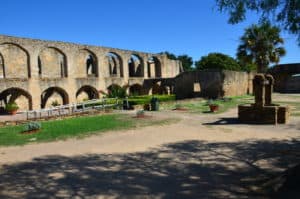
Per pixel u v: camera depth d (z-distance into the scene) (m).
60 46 34.72
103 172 8.44
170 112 22.95
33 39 32.09
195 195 6.68
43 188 7.25
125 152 10.74
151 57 47.28
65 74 35.56
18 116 25.88
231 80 40.16
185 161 9.47
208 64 65.50
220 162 9.29
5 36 29.56
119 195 6.75
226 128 15.28
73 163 9.39
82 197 6.68
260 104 16.48
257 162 9.19
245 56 35.88
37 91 32.34
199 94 38.88
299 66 48.38
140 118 19.44
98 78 38.69
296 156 9.77
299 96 38.69
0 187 7.38
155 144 11.98
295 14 7.07
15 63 34.91
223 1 7.73
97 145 11.93
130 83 42.78
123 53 42.16
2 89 29.27
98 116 20.81
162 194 6.77
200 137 13.23
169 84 42.53
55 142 12.61
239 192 6.80
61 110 27.16
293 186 6.55
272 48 35.09
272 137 12.84
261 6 7.37
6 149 11.51
